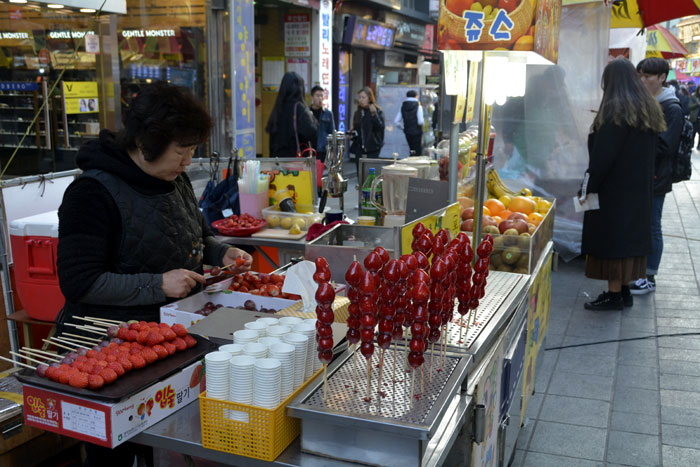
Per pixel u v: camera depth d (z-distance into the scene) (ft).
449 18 8.50
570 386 13.38
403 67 59.36
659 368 14.21
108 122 18.84
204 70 22.81
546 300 13.06
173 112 6.47
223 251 8.59
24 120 16.76
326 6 40.63
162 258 7.18
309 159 14.34
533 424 11.87
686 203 34.86
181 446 5.38
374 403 5.33
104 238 6.81
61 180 13.38
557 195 22.67
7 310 11.75
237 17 22.52
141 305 6.91
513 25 8.27
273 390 5.11
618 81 15.97
